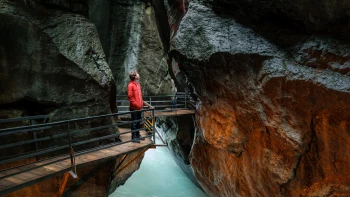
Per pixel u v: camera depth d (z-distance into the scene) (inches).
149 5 476.1
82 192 221.0
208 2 258.7
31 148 202.7
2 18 203.9
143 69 459.2
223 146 260.7
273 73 199.9
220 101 252.4
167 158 570.3
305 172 196.7
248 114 227.6
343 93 167.5
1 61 203.3
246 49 216.7
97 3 405.4
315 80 180.7
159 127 565.6
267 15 223.8
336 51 181.3
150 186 435.8
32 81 214.7
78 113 230.8
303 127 191.3
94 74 240.4
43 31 220.7
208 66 244.2
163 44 520.1
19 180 149.9
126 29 450.0
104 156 194.9
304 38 202.7
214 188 325.1
